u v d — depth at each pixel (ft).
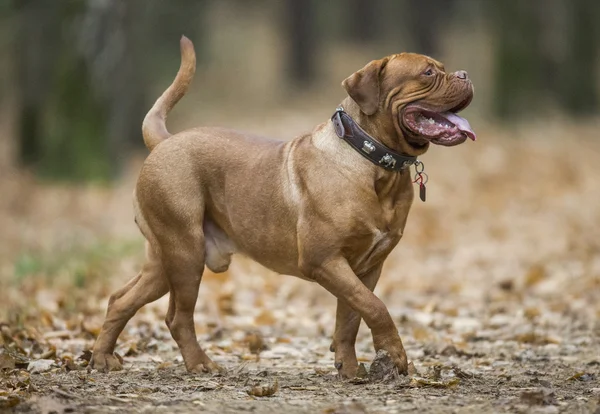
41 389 25.64
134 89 101.81
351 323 28.60
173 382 27.55
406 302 45.16
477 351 34.88
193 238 29.01
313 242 26.96
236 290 47.11
